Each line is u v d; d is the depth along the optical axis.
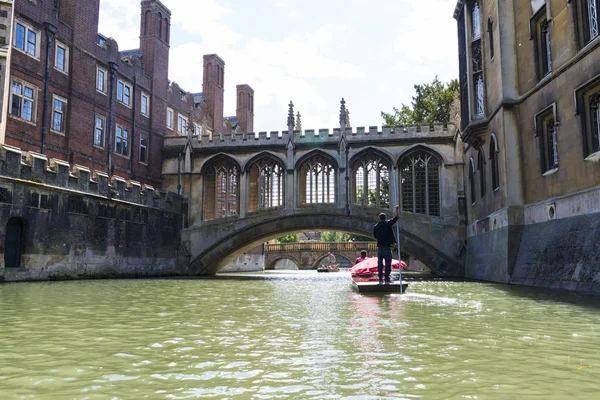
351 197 31.58
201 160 33.91
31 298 11.72
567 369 4.28
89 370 4.33
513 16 19.41
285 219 32.06
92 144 29.00
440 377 4.03
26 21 24.62
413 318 7.70
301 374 4.17
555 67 16.02
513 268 18.39
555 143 16.67
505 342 5.57
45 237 21.38
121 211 26.64
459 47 26.22
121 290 15.27
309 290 15.75
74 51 27.83
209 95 49.47
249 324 7.18
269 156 32.78
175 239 32.25
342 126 31.98
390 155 31.19
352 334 6.18
